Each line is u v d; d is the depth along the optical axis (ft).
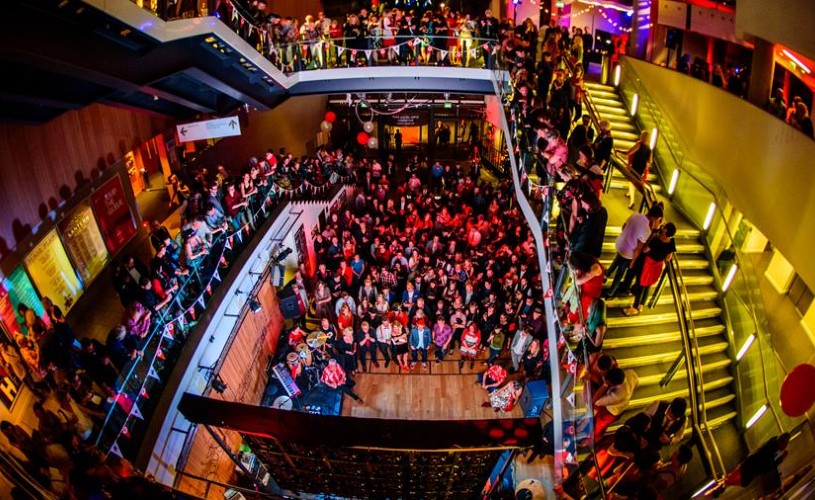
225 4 29.63
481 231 46.93
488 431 22.81
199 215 28.89
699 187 29.73
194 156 46.16
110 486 18.20
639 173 29.22
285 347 38.75
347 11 68.33
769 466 16.85
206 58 28.50
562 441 23.88
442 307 38.34
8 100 20.18
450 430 22.75
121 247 36.58
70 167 29.60
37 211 26.89
